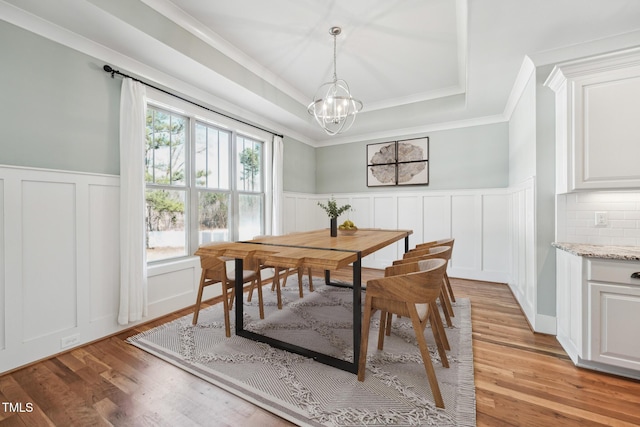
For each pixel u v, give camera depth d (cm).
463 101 396
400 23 260
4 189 189
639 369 169
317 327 253
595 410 148
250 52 314
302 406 150
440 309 296
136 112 260
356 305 183
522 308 300
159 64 273
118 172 255
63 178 218
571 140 210
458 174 446
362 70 352
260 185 452
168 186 310
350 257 178
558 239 235
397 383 169
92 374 184
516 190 340
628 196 214
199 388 169
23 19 198
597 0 183
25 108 201
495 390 166
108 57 246
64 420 144
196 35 268
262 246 226
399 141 493
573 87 208
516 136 347
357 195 531
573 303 199
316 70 354
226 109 370
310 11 246
